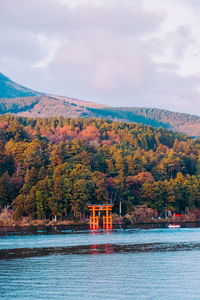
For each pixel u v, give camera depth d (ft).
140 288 152.97
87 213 541.34
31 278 169.07
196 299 139.33
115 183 594.24
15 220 495.82
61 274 176.65
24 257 221.46
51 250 250.16
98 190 538.88
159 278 167.73
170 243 288.92
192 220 613.93
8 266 194.29
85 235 357.00
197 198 643.04
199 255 226.99
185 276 171.01
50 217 522.47
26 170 587.68
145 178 632.38
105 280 165.17
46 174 562.25
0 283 161.07
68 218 520.01
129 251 244.83
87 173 576.61
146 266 192.95
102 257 221.25
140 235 357.61
